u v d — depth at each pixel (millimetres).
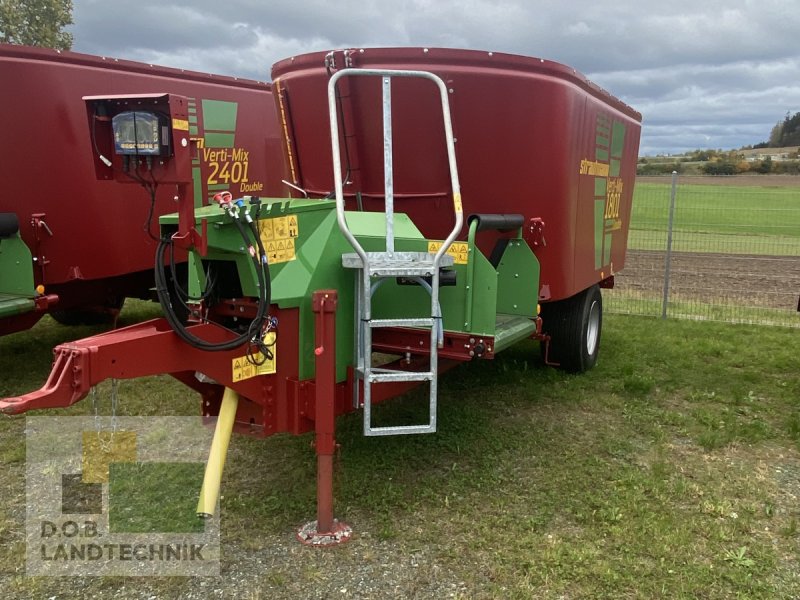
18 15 23703
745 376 6562
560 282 5297
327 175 4844
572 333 6207
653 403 5738
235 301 3561
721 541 3521
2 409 2527
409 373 3502
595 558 3322
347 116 4598
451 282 3732
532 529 3600
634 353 7363
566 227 5227
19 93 5738
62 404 2715
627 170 7367
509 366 6621
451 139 3600
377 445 4656
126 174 3008
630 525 3637
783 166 45312
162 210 6980
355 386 3699
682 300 11180
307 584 3111
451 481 4152
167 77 7016
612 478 4238
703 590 3105
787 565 3326
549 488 4082
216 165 7566
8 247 5781
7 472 4250
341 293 3662
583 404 5645
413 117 4586
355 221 3898
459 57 4539
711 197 17547
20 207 5836
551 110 4855
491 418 5273
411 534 3537
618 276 13844
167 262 6707
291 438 4773
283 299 3391
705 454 4684
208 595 3025
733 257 16766
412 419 5184
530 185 4918
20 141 5777
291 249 3475
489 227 4344
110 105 3018
